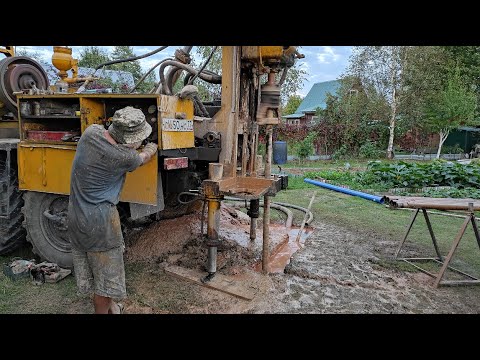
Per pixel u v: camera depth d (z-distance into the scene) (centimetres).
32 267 333
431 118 1784
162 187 337
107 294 243
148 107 303
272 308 289
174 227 408
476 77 2130
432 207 356
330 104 1805
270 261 387
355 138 1788
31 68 411
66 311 281
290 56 356
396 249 438
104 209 234
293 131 1764
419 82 1761
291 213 567
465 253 432
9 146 347
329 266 378
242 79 361
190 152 333
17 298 300
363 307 296
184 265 351
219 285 314
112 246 240
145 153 261
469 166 920
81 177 229
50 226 354
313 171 1159
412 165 937
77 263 249
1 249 376
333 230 510
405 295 320
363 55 1839
